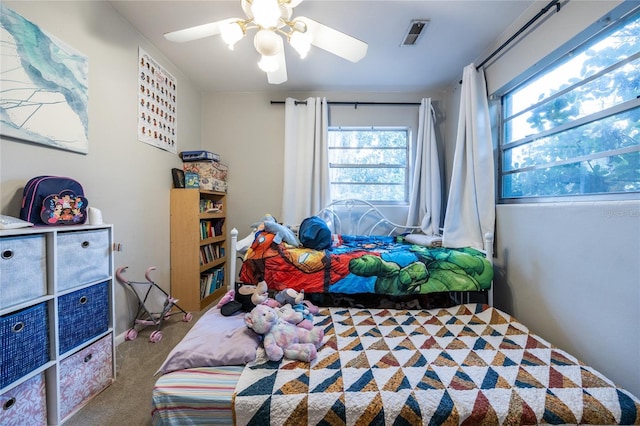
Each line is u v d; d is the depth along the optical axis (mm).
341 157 3074
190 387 954
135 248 1992
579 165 1447
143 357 1652
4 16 1169
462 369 1065
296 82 2775
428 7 1693
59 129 1406
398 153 3070
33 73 1282
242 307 1575
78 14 1509
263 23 1118
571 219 1395
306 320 1392
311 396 913
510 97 2010
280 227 1938
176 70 2496
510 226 1852
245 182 3051
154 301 2049
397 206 3000
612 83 1282
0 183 1177
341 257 1767
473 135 2084
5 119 1175
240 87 2912
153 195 2197
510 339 1307
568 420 861
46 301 1125
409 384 974
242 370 1054
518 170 1886
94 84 1627
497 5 1672
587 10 1319
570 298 1399
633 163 1193
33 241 1077
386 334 1362
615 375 1179
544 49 1580
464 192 2184
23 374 1025
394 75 2607
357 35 1974
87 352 1294
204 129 3033
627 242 1135
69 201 1329
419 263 1736
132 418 1184
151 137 2154
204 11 1760
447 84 2812
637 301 1101
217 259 2812
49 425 1126
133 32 1934
